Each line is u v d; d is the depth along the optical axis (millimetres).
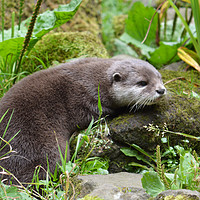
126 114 6102
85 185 4242
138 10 9758
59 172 5156
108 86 6090
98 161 5574
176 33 10906
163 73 7875
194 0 6012
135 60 6297
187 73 7988
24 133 5277
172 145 5938
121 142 5879
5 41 6816
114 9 14406
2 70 7457
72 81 6055
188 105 6148
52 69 6234
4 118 5332
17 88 5762
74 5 7219
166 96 6160
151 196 3758
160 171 3863
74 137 6246
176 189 3830
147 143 5832
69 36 8508
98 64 6297
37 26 7352
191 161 4242
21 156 5145
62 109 5836
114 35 13508
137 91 5883
